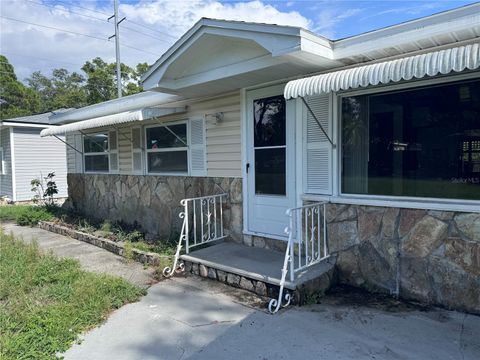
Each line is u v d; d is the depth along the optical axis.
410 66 2.90
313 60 3.93
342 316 3.37
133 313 3.62
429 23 3.26
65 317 3.34
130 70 32.16
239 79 4.80
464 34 3.23
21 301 3.71
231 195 5.64
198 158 6.25
